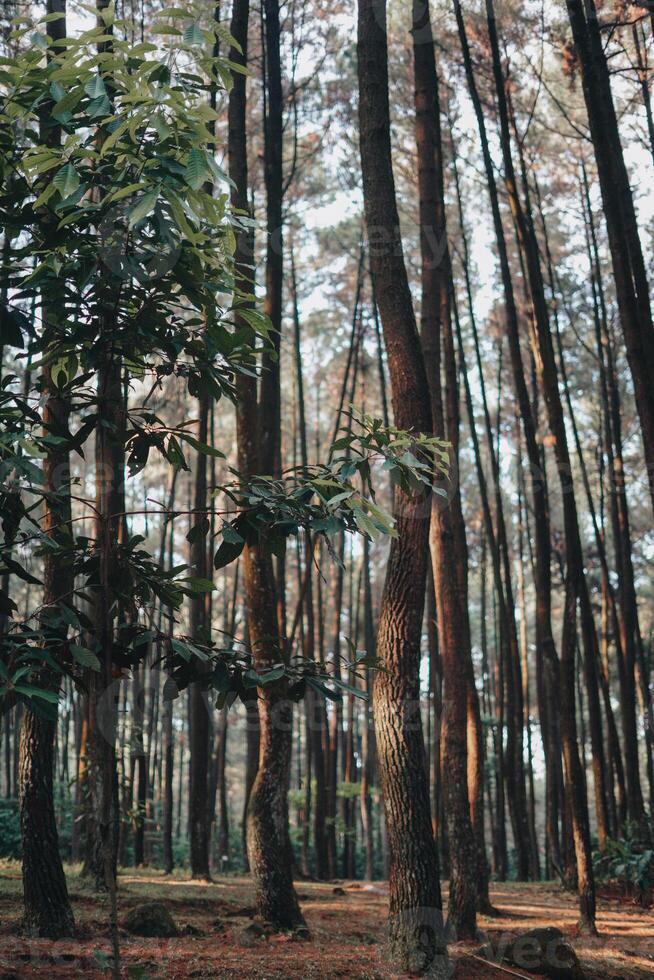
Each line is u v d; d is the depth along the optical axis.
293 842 20.27
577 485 23.02
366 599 15.84
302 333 21.14
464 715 8.08
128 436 3.86
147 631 3.62
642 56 12.30
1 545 3.44
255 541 3.66
